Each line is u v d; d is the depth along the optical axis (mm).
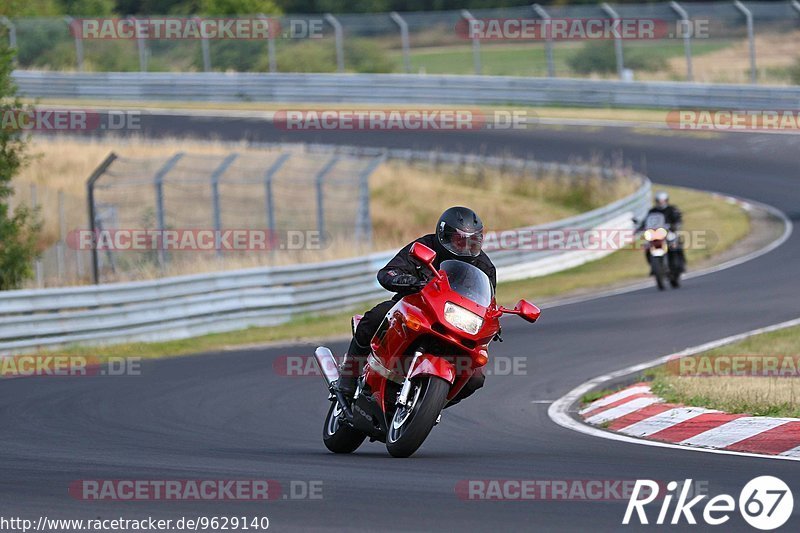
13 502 22156
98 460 28547
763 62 159000
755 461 27188
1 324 60344
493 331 28453
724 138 139000
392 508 21359
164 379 50719
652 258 79688
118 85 166125
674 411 36062
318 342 65938
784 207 113188
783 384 40125
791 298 71875
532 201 123312
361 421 29344
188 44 173375
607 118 148875
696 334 59844
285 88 162250
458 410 40938
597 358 53781
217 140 139125
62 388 47812
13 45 170375
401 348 28266
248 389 47125
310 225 109500
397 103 157000
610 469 26094
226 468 26828
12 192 76688
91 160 121938
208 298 72000
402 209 118375
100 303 65875
